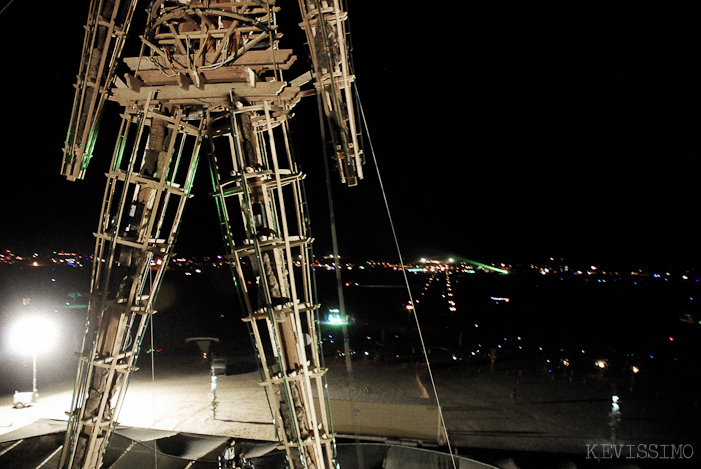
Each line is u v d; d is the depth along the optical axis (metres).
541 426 19.33
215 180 3.98
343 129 4.00
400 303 63.72
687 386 26.11
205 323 45.53
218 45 4.02
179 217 4.44
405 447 10.64
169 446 10.73
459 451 14.59
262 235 3.91
